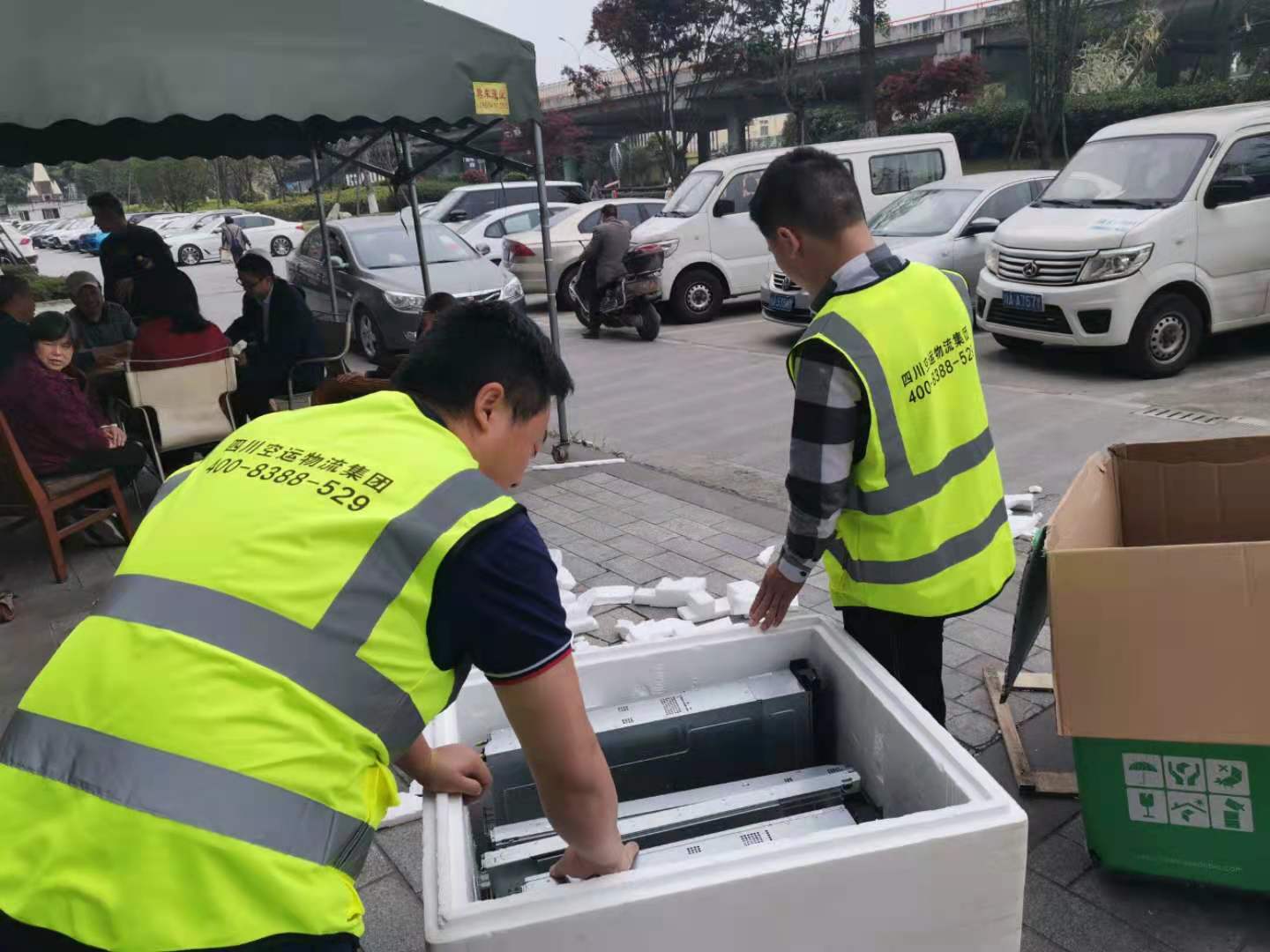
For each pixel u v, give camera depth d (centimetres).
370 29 448
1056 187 812
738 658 203
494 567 117
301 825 110
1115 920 217
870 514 196
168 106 390
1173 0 2323
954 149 1162
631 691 199
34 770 111
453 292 962
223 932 105
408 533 116
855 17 2089
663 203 1406
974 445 205
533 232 1409
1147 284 698
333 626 114
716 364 922
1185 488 260
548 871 161
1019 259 758
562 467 612
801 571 194
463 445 131
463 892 130
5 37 359
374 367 981
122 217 822
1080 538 225
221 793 107
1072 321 721
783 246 197
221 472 127
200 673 110
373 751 117
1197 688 196
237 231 2447
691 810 170
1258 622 190
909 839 134
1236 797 204
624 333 1130
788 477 192
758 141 3872
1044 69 2009
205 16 405
